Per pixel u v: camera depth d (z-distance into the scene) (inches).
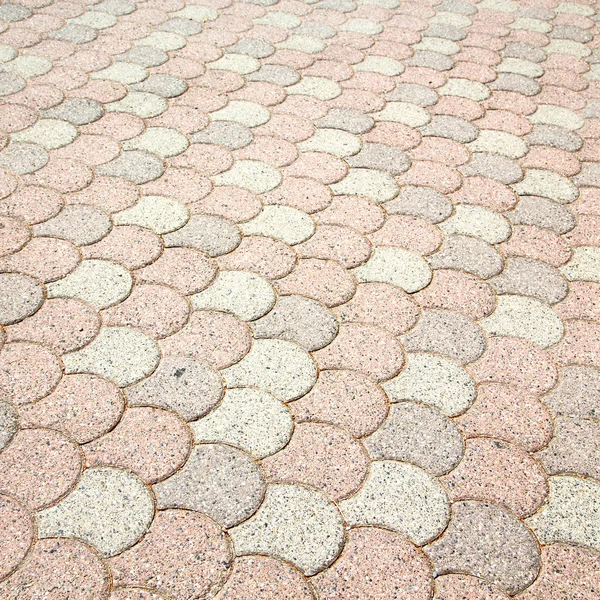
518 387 100.6
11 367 98.7
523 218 131.3
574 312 113.1
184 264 117.0
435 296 114.0
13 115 150.6
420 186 137.4
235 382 98.7
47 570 77.2
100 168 137.3
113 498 84.2
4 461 87.4
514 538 83.0
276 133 150.2
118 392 96.3
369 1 211.2
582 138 154.8
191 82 166.1
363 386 99.3
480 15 206.1
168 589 76.2
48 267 114.9
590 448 93.2
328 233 124.9
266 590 76.7
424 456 91.0
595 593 78.3
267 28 192.5
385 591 77.3
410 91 167.8
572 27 202.2
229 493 85.5
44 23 188.1
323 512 84.3
